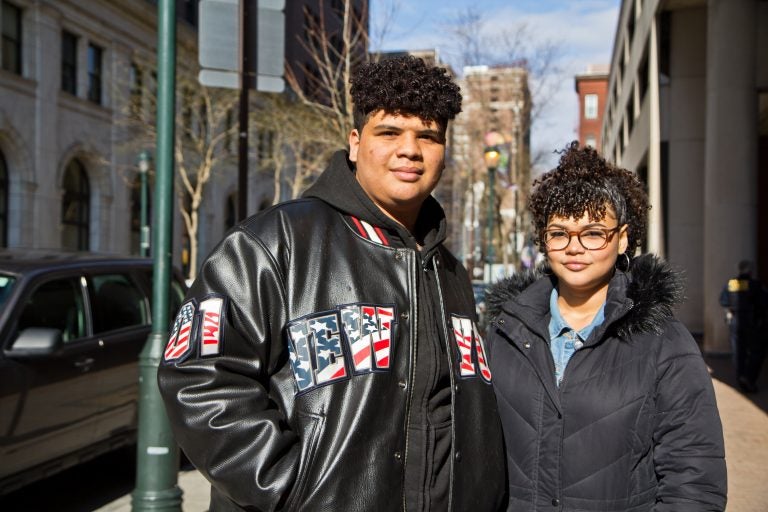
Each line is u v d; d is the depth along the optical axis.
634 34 25.95
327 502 1.77
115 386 5.62
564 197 2.43
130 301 6.09
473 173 26.39
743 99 14.34
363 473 1.81
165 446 4.20
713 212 14.46
